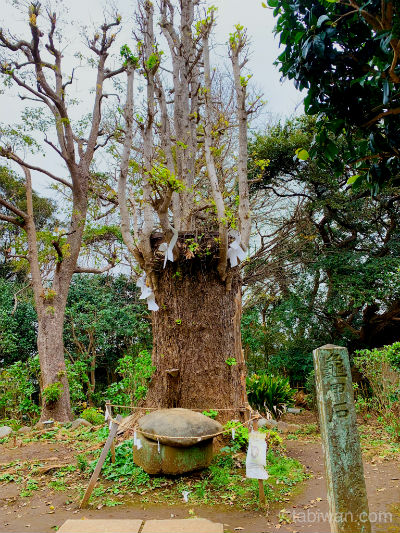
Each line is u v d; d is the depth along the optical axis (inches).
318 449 272.8
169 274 256.7
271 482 193.2
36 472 216.4
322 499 173.5
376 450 263.9
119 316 584.7
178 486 184.4
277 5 132.5
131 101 263.6
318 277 543.5
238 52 274.5
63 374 428.1
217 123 310.3
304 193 549.0
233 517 155.8
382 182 142.5
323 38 113.8
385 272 478.9
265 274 529.7
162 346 255.3
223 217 234.1
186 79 328.5
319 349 115.3
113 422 179.8
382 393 342.3
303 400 487.5
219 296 257.6
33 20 418.9
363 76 119.2
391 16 111.0
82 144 517.7
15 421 411.8
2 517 165.2
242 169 276.1
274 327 564.4
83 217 481.1
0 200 461.7
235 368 257.0
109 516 158.2
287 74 135.9
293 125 542.0
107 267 506.0
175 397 245.9
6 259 641.0
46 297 445.7
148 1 294.2
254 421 171.9
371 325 522.3
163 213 227.5
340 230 574.9
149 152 249.3
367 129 137.1
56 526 152.0
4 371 439.2
